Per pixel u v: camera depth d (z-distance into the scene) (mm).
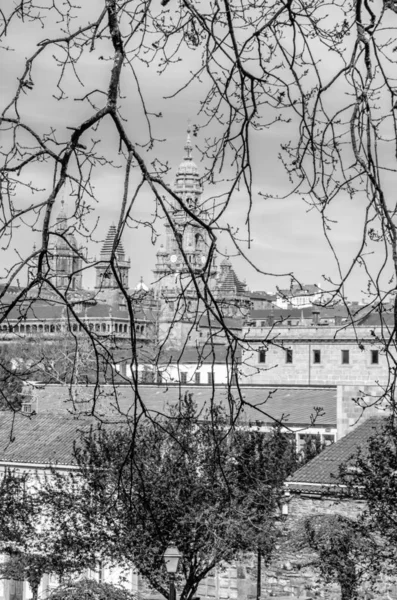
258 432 42000
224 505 39281
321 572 43281
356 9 10336
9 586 59062
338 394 62250
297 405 86250
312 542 41875
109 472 40875
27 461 61438
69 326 10484
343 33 10617
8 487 45406
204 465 39594
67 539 42812
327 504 48000
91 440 43094
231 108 10453
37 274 9484
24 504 45000
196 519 38781
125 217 9633
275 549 44656
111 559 42125
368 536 38094
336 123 10453
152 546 40312
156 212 10039
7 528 44344
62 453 61594
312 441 76500
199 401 78500
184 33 10547
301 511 48594
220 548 40844
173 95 10500
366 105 10078
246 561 49031
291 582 49219
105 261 10125
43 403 71062
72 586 42000
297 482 48719
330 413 83875
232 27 10148
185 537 40156
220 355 134250
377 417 58344
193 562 43625
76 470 44094
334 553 39594
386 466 37469
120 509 40250
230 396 10938
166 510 39188
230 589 51844
